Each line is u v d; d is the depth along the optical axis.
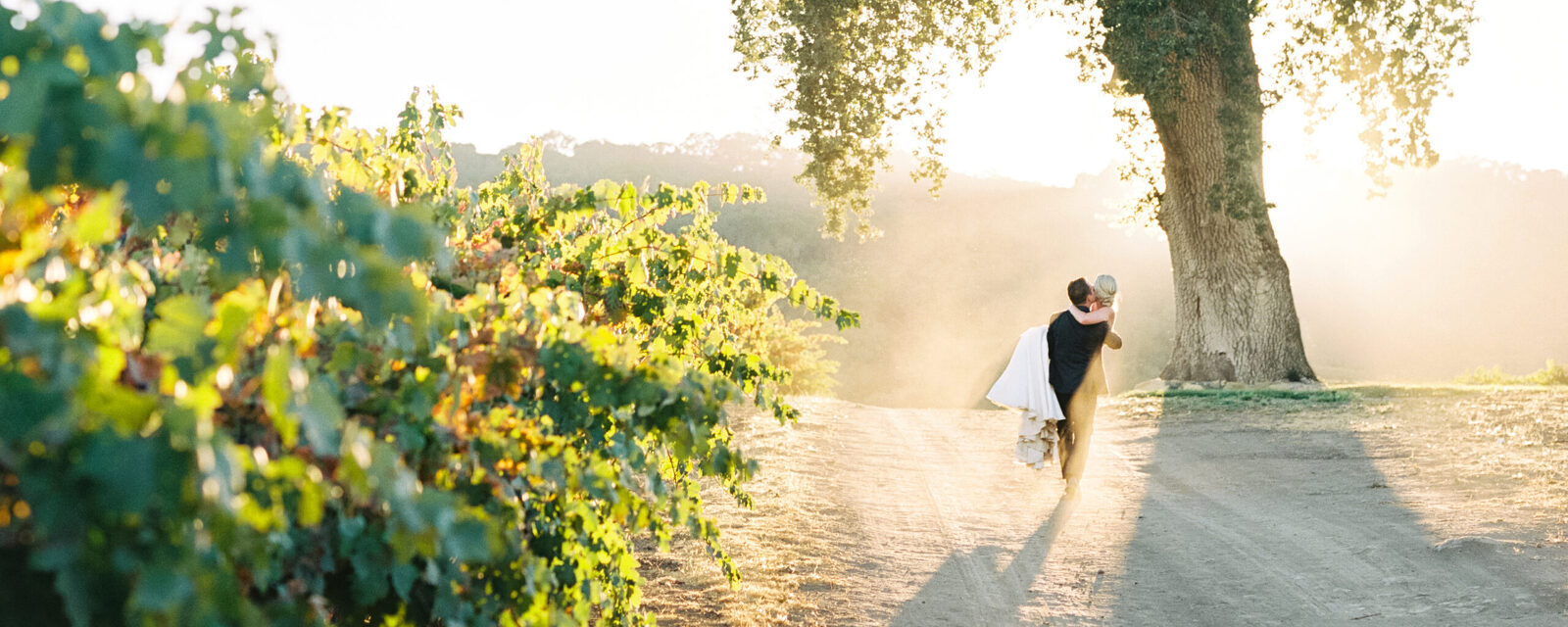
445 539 1.47
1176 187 22.34
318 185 1.43
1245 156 19.45
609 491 2.69
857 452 9.94
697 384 2.62
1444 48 20.84
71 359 1.13
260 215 1.21
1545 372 25.80
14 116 1.05
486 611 2.19
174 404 1.12
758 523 6.32
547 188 4.25
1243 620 4.52
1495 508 6.36
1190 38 18.39
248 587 1.72
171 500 1.09
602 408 2.73
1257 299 21.75
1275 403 14.28
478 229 3.75
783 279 4.39
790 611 4.54
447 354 2.23
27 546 1.23
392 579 2.00
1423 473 7.86
